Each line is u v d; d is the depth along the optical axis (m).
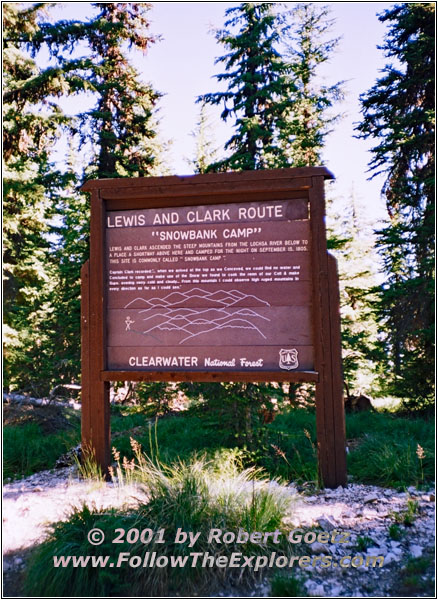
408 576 3.73
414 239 9.30
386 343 10.10
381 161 10.45
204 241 6.20
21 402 9.89
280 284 6.00
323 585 3.67
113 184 6.37
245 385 7.21
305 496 5.29
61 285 13.12
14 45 11.77
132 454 6.92
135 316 6.30
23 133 11.69
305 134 12.04
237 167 10.22
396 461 5.90
